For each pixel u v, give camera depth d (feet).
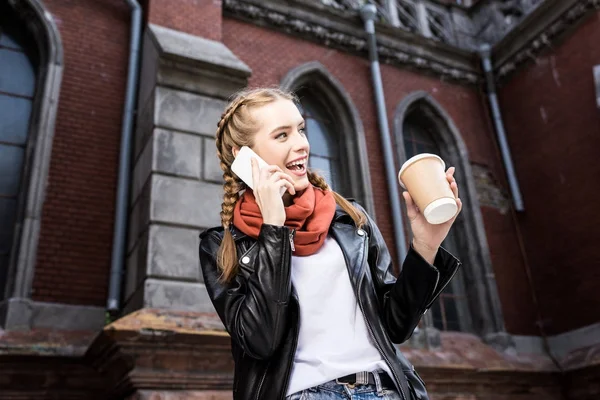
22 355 16.92
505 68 32.99
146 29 23.47
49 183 20.65
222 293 4.29
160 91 20.16
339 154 28.60
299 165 4.59
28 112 22.82
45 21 22.97
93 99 22.82
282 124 4.58
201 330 14.94
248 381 4.03
